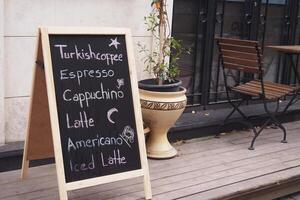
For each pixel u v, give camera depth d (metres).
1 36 3.61
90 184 3.09
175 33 4.93
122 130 3.27
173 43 4.17
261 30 5.56
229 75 5.43
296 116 5.50
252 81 5.01
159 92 3.88
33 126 3.41
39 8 3.77
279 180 3.85
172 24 4.79
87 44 3.19
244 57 4.43
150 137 4.13
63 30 3.10
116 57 3.29
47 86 3.01
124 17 4.20
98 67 3.22
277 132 5.03
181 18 4.93
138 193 3.46
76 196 3.38
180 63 5.03
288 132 5.04
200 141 4.63
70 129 3.08
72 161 3.07
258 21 5.49
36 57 3.22
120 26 4.19
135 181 3.64
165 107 3.88
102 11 4.07
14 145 3.80
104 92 3.23
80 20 3.97
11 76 3.75
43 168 3.81
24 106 3.85
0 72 3.66
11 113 3.81
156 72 4.12
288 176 3.92
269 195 3.88
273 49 5.24
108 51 3.26
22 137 3.90
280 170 4.02
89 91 3.18
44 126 3.44
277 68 5.87
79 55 3.16
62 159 3.02
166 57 4.57
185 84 5.11
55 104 3.02
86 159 3.12
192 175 3.81
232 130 4.98
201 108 5.21
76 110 3.12
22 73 3.79
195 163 4.06
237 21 5.33
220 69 5.32
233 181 3.74
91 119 3.16
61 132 3.05
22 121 3.87
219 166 4.02
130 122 3.30
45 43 3.03
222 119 4.91
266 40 5.66
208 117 4.95
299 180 4.05
